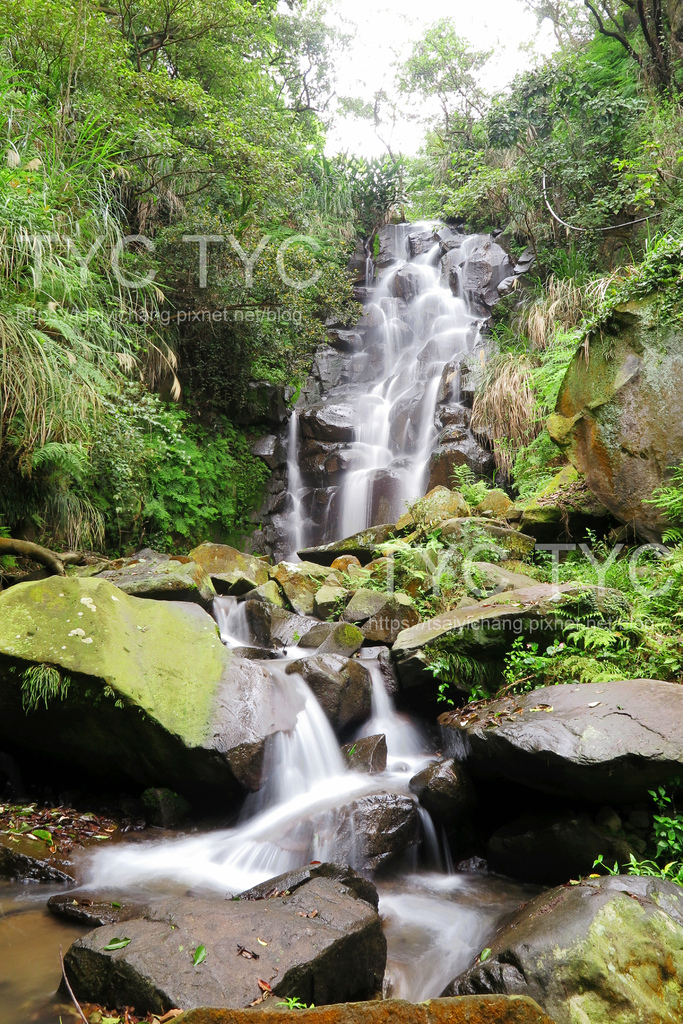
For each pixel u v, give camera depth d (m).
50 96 7.86
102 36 7.91
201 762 3.66
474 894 3.41
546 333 9.04
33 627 3.77
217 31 10.07
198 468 9.19
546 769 3.32
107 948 2.32
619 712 3.36
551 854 3.40
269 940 2.38
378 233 15.99
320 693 4.43
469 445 8.98
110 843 3.52
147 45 10.01
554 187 10.29
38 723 3.78
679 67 10.12
